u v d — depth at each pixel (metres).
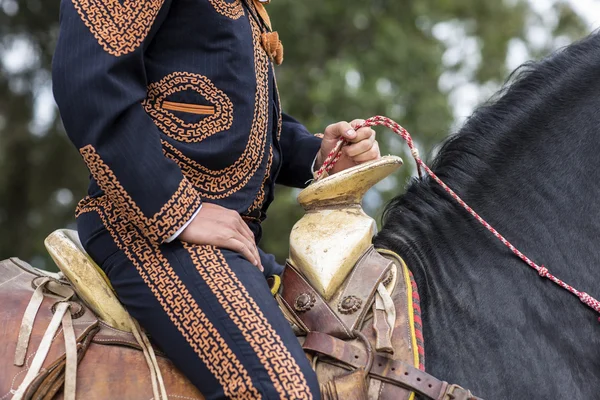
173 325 2.38
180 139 2.50
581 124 2.72
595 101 2.73
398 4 11.49
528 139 2.75
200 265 2.41
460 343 2.49
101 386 2.38
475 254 2.62
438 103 10.55
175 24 2.53
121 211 2.42
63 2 2.43
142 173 2.35
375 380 2.40
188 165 2.51
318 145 3.08
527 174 2.70
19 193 11.66
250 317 2.35
